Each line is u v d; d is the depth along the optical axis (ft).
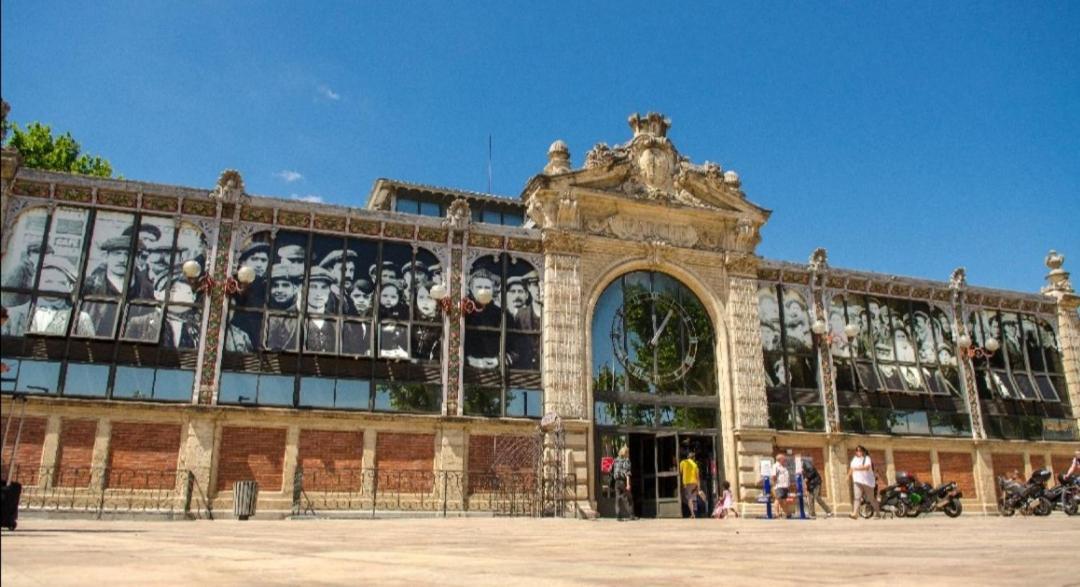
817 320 90.68
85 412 62.39
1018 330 102.53
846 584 13.82
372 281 73.82
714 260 86.94
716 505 80.48
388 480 69.00
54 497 59.93
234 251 70.03
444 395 72.74
